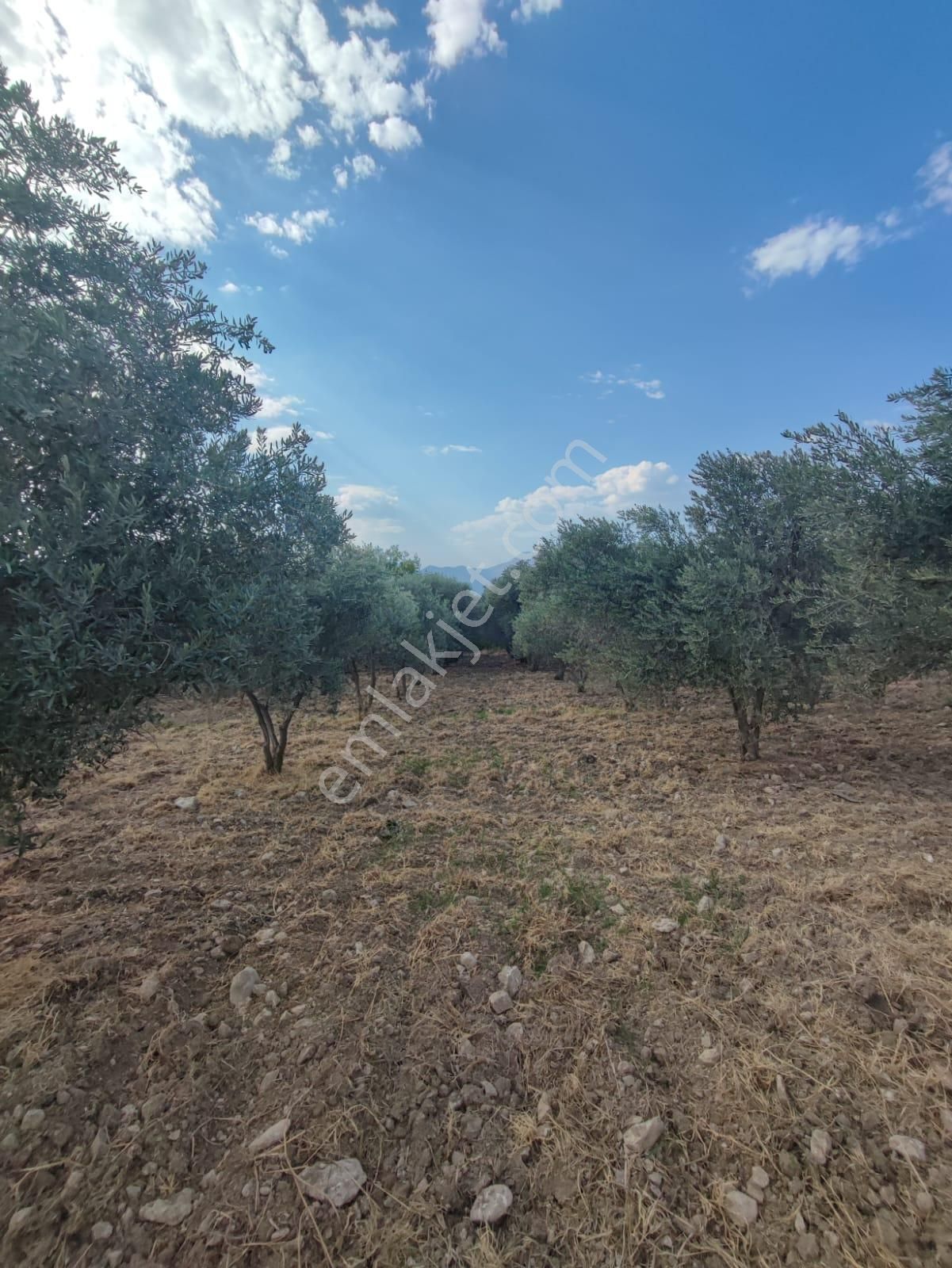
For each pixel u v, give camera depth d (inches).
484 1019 88.0
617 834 152.5
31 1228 59.1
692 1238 58.0
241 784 203.8
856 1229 57.3
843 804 168.1
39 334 71.0
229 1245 57.9
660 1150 67.1
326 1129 69.9
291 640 109.9
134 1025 85.1
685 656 203.0
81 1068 77.2
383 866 138.4
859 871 126.9
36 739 78.7
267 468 106.3
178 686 90.3
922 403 145.9
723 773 203.3
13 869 135.9
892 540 149.6
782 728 255.9
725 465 199.8
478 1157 66.9
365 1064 79.6
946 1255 54.4
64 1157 66.4
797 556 188.9
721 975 95.8
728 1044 80.7
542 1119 71.2
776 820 159.3
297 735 279.3
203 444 93.5
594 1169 64.9
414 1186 64.0
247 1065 80.0
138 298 85.4
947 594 143.0
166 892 125.0
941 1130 66.5
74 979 92.5
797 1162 64.2
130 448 82.8
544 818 169.0
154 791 195.6
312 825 164.4
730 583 179.3
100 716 86.8
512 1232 59.3
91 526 76.0
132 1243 58.3
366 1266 56.5
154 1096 74.2
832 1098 71.5
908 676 185.5
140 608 80.9
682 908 116.2
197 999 92.8
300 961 102.2
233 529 97.1
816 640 170.4
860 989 89.4
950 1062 75.7
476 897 123.0
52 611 68.6
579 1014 87.7
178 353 90.7
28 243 75.5
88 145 79.1
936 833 143.8
